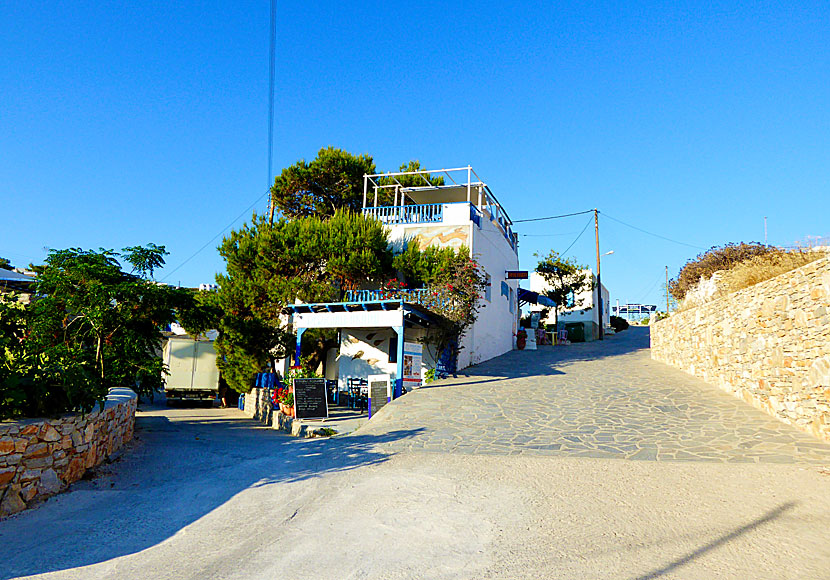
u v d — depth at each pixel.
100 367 12.62
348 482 8.35
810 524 6.20
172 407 25.70
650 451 9.95
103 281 12.92
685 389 15.66
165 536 6.25
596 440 10.94
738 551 5.52
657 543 5.78
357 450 10.82
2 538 6.16
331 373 21.91
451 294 19.95
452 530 6.26
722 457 9.32
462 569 5.23
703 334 16.98
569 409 13.92
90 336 13.02
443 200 27.36
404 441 11.42
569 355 26.53
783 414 11.48
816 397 10.21
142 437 13.36
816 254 13.41
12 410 7.63
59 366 8.38
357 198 31.23
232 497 7.77
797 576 4.96
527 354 27.31
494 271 26.39
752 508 6.79
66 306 12.59
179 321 14.94
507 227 30.31
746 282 14.70
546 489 7.80
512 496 7.50
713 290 17.97
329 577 5.10
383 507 7.09
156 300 13.52
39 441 7.60
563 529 6.23
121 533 6.34
